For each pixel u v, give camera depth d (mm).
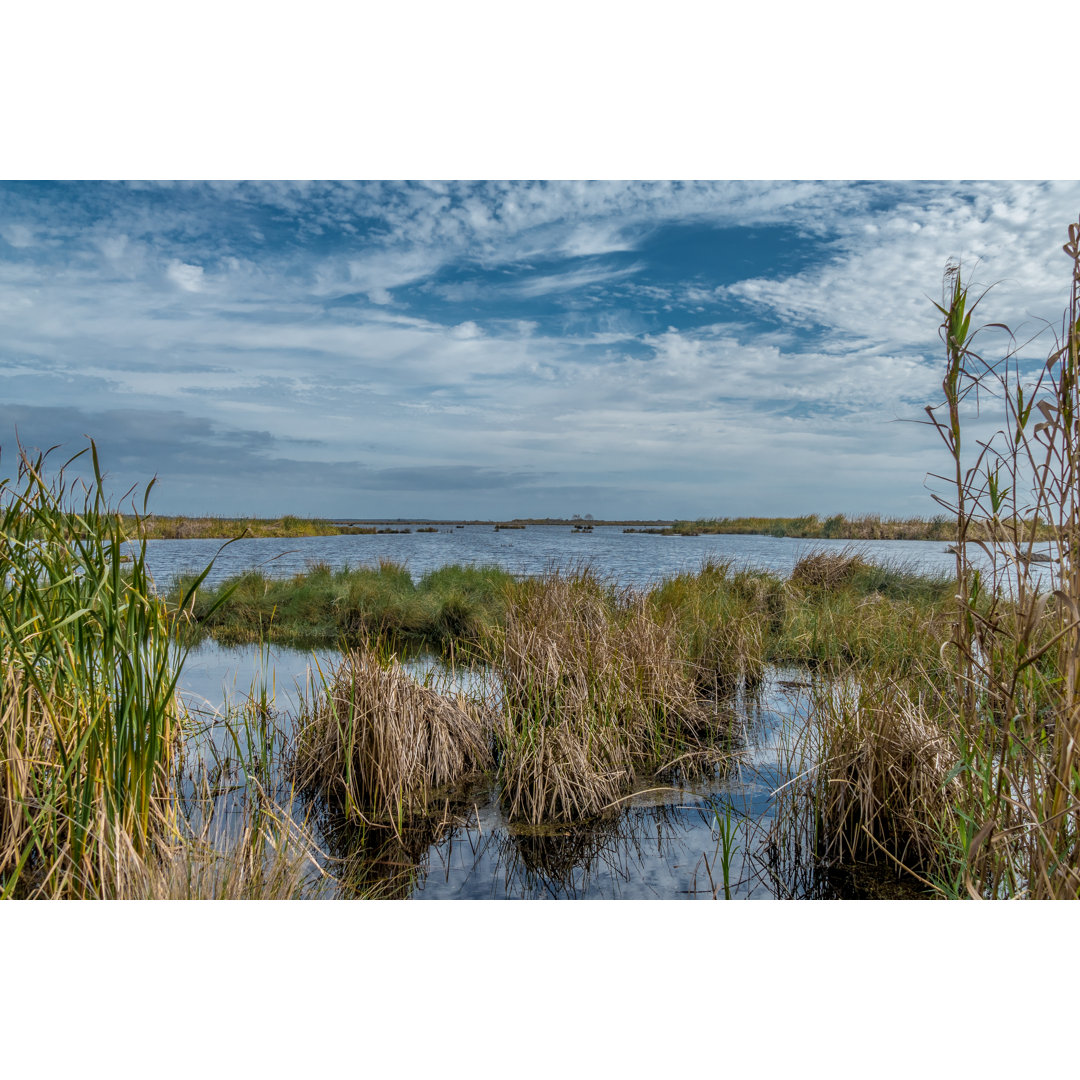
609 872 4102
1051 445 2512
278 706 7062
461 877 4047
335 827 4734
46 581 4695
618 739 5668
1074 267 2443
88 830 3277
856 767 4379
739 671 8328
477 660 8984
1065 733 2564
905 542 26375
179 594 11867
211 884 3346
